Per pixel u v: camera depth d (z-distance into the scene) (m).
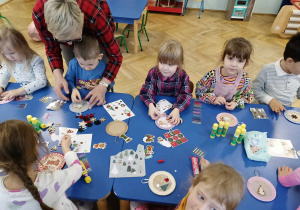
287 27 3.99
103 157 1.10
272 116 1.41
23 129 0.76
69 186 0.91
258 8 5.06
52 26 1.05
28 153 0.76
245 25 4.63
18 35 1.46
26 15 4.46
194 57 3.42
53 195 0.85
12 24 4.09
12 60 1.52
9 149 0.72
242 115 1.41
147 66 3.18
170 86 1.57
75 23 1.06
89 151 1.13
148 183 1.00
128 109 1.41
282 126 1.33
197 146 1.18
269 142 1.22
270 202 0.95
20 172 0.74
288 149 1.19
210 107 1.46
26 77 1.63
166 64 1.36
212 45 3.79
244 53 1.38
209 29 4.37
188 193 0.91
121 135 1.22
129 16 3.02
